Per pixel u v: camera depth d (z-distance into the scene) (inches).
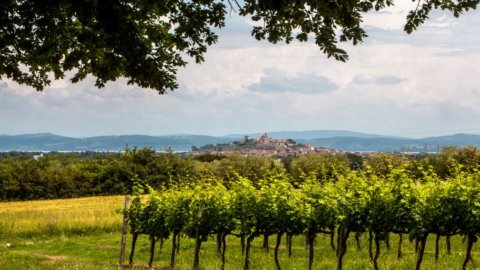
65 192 4023.1
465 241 1141.1
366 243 1187.3
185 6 557.9
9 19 534.6
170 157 4347.9
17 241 1462.8
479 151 2967.5
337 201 863.1
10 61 640.4
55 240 1445.6
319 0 487.5
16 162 4010.8
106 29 506.0
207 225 930.7
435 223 794.8
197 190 967.0
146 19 597.0
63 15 554.9
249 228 901.2
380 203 825.5
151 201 999.6
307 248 1136.8
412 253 1015.0
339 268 836.0
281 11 495.5
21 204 2906.0
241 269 909.2
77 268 711.7
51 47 574.9
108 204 2504.9
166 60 614.9
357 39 529.0
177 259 1039.6
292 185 927.0
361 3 530.9
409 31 526.0
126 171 4156.0
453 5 512.1
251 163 4195.4
